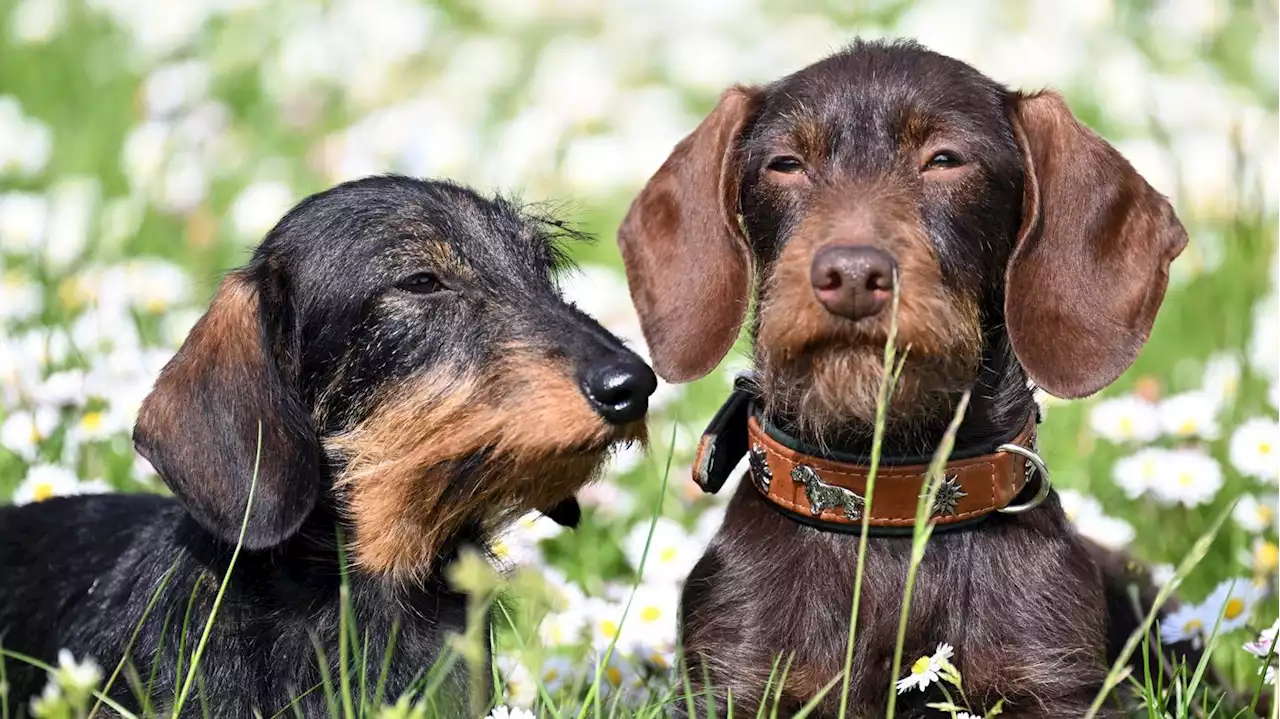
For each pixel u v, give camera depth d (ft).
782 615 21.07
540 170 48.39
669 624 23.07
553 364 20.31
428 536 21.12
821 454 20.86
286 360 21.44
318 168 47.93
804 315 18.94
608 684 22.76
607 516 29.73
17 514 24.31
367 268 21.31
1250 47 58.08
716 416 22.43
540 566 25.14
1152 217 21.31
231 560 20.29
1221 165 44.55
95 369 30.17
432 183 22.94
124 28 59.31
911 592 19.11
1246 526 26.86
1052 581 20.92
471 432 20.40
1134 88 51.93
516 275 21.83
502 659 23.00
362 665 19.71
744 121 22.03
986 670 20.52
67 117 53.16
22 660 22.11
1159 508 29.53
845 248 18.65
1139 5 59.06
